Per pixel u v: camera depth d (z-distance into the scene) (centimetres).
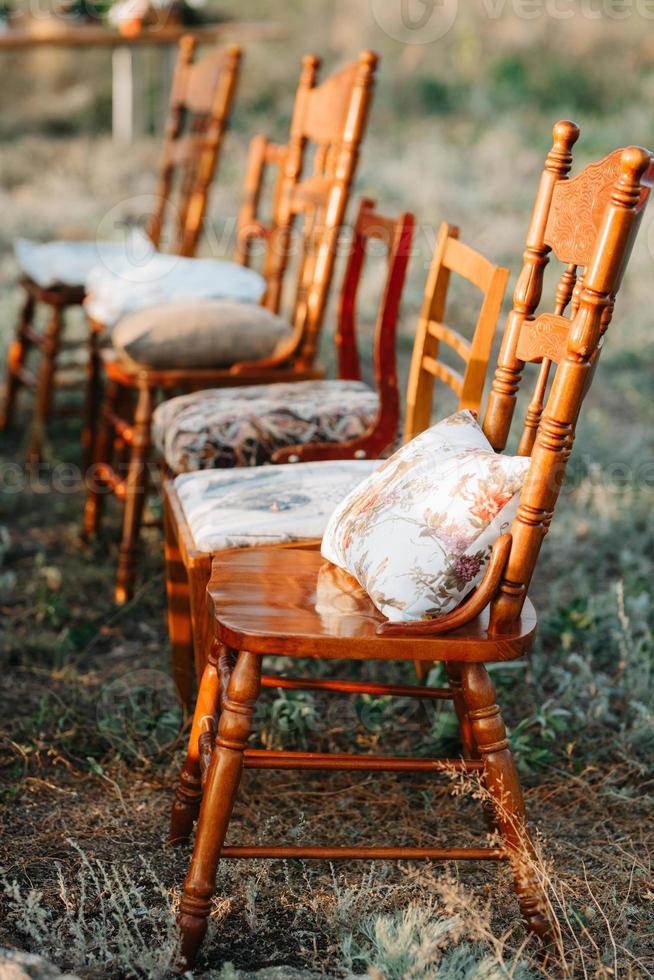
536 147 1009
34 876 216
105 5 760
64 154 976
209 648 217
